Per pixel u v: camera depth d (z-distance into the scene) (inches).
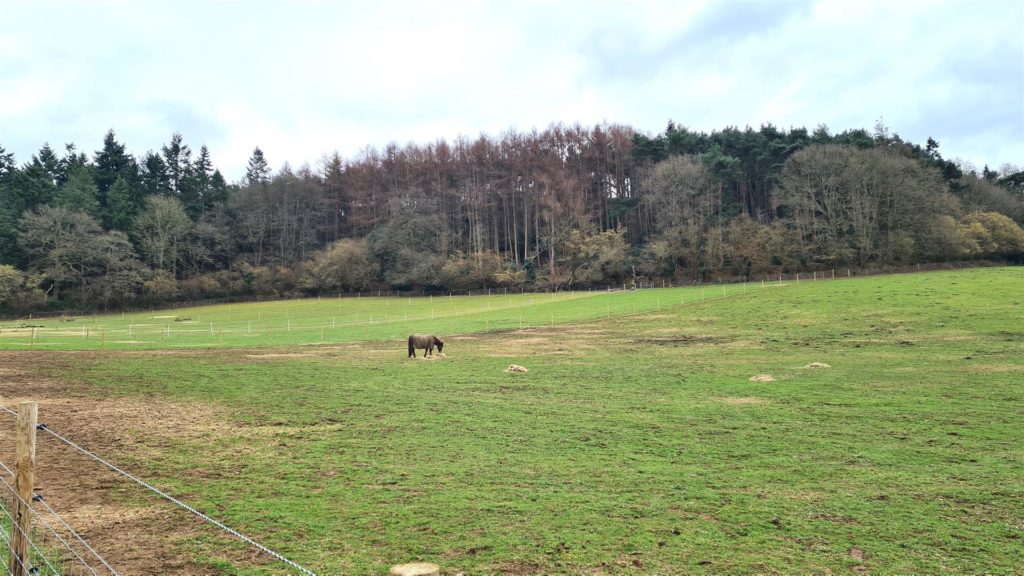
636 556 328.5
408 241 4495.6
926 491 437.1
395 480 470.3
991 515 389.1
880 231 3609.7
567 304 2977.4
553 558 326.0
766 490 443.8
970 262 3555.6
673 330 1872.5
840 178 3629.4
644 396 849.5
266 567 314.8
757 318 1983.3
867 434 610.2
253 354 1430.9
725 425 662.5
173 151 5482.3
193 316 3383.4
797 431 629.0
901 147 4239.7
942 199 3659.0
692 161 4269.2
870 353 1230.9
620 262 4099.4
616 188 5064.0
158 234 4365.2
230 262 4724.4
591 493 438.0
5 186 4347.9
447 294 4286.4
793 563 319.9
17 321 3164.4
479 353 1424.7
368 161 5300.2
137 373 1079.6
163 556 328.2
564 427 659.4
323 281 4446.4
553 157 4872.0
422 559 324.5
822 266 3609.7
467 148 5132.9
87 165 5260.8
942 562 321.4
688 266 4008.4
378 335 1984.5
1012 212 4124.0
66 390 892.0
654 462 521.7
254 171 5905.5
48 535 356.5
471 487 452.4
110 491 438.9
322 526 373.1
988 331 1421.0
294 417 714.8
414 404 798.5
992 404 730.8
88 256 3878.0
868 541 349.7
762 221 4188.0
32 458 244.1
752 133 4913.9
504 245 4992.6
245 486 454.0
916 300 1973.4
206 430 644.7
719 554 331.6
